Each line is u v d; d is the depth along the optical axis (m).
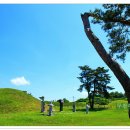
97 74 66.00
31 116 24.52
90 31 4.70
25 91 61.66
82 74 67.00
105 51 4.48
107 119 21.84
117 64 4.38
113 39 11.44
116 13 8.58
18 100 53.53
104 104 63.25
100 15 8.54
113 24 10.64
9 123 20.55
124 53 11.63
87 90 65.88
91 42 4.59
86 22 4.88
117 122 17.52
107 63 4.39
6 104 49.06
